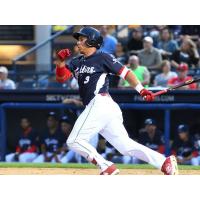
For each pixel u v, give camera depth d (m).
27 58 52.62
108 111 25.86
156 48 50.84
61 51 27.08
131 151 26.61
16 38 62.75
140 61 47.56
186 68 43.72
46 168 32.91
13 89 42.81
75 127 26.19
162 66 45.94
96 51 26.48
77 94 42.41
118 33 56.06
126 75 26.00
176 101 41.50
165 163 26.48
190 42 50.34
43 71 49.78
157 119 44.16
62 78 27.23
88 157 26.17
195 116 43.75
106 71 26.12
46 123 44.66
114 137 26.47
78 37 26.39
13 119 44.97
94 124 25.83
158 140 41.81
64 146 43.03
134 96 41.59
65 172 31.33
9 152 45.12
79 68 26.33
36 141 43.94
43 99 42.59
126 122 43.94
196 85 45.12
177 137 42.34
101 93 25.95
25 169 32.47
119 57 49.94
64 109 43.78
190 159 41.66
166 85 44.47
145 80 43.91
